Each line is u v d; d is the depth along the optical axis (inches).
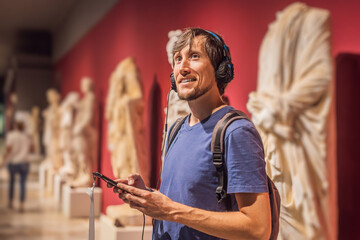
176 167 46.6
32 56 488.4
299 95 94.7
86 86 277.1
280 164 87.2
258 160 41.9
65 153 317.7
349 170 91.9
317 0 102.3
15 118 487.5
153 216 42.5
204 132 45.9
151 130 172.6
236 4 124.4
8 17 421.1
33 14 409.7
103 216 151.1
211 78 46.6
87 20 318.7
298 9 99.0
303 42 96.8
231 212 41.8
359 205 89.9
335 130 95.0
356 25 92.3
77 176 253.0
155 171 164.4
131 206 43.6
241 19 122.3
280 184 86.4
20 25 456.4
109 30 255.9
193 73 46.0
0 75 808.3
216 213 41.6
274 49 100.7
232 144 42.4
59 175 313.6
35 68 490.0
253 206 41.1
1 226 226.4
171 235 47.0
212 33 47.8
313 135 94.3
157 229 49.6
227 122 43.8
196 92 45.8
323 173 93.4
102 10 273.3
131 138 179.6
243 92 119.7
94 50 295.7
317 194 93.6
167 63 157.4
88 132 266.7
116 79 194.2
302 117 95.3
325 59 94.2
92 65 301.6
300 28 97.8
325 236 92.0
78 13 351.9
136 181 47.8
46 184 385.7
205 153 44.4
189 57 46.7
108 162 230.5
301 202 88.0
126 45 219.0
